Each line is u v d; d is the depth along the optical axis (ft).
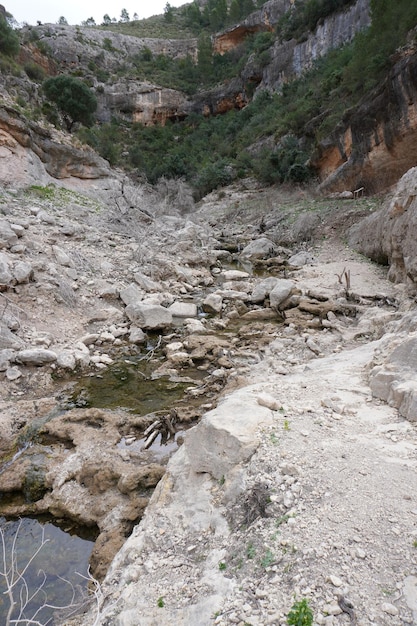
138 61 214.48
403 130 59.41
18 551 14.05
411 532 9.75
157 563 10.93
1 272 30.71
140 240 53.11
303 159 94.38
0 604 12.17
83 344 29.01
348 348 27.61
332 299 37.63
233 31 206.69
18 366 25.40
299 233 63.93
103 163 79.46
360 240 53.72
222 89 179.83
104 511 14.98
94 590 11.54
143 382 25.49
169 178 123.44
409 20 67.10
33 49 145.48
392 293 37.81
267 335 31.68
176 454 15.05
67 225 48.98
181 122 185.57
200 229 69.62
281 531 10.26
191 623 8.84
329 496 11.00
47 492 16.55
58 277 34.94
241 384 23.15
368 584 8.77
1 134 57.93
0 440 19.33
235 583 9.45
